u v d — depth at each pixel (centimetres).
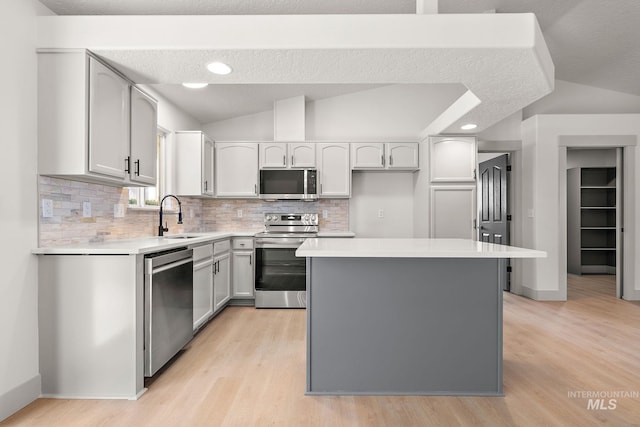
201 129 486
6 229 189
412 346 217
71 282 207
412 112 489
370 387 216
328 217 484
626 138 446
